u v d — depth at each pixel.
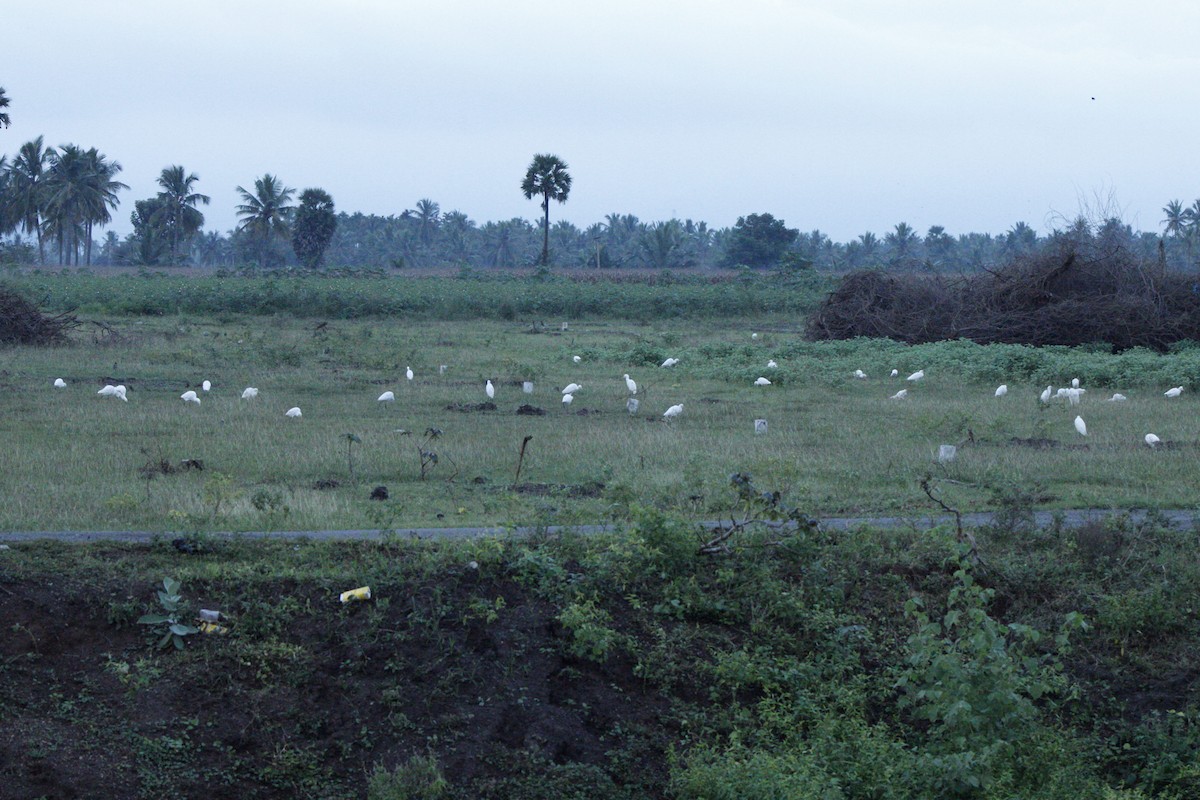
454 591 15.62
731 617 16.55
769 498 17.89
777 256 159.38
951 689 13.38
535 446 26.50
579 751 13.53
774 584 16.94
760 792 12.12
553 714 13.90
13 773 11.73
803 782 12.17
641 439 27.44
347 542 17.39
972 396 38.03
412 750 12.98
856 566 17.89
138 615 14.40
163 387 37.41
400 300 74.62
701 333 67.56
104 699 13.11
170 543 16.75
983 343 55.31
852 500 21.89
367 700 13.65
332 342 52.78
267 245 175.88
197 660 13.86
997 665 13.52
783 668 15.46
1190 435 29.55
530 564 16.33
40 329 50.19
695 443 27.09
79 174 139.62
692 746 13.93
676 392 38.84
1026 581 18.02
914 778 12.75
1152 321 55.22
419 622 14.85
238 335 56.62
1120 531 19.80
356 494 21.53
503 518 19.58
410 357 47.00
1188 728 14.95
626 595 16.39
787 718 14.24
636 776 13.38
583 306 79.88
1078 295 56.78
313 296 73.94
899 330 57.44
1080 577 18.34
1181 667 16.45
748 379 41.53
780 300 83.81
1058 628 16.94
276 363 44.44
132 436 27.25
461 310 75.00
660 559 17.17
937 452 26.31
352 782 12.65
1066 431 30.53
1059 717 15.23
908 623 16.88
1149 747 14.68
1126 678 16.30
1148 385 40.59
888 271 64.19
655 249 166.38
